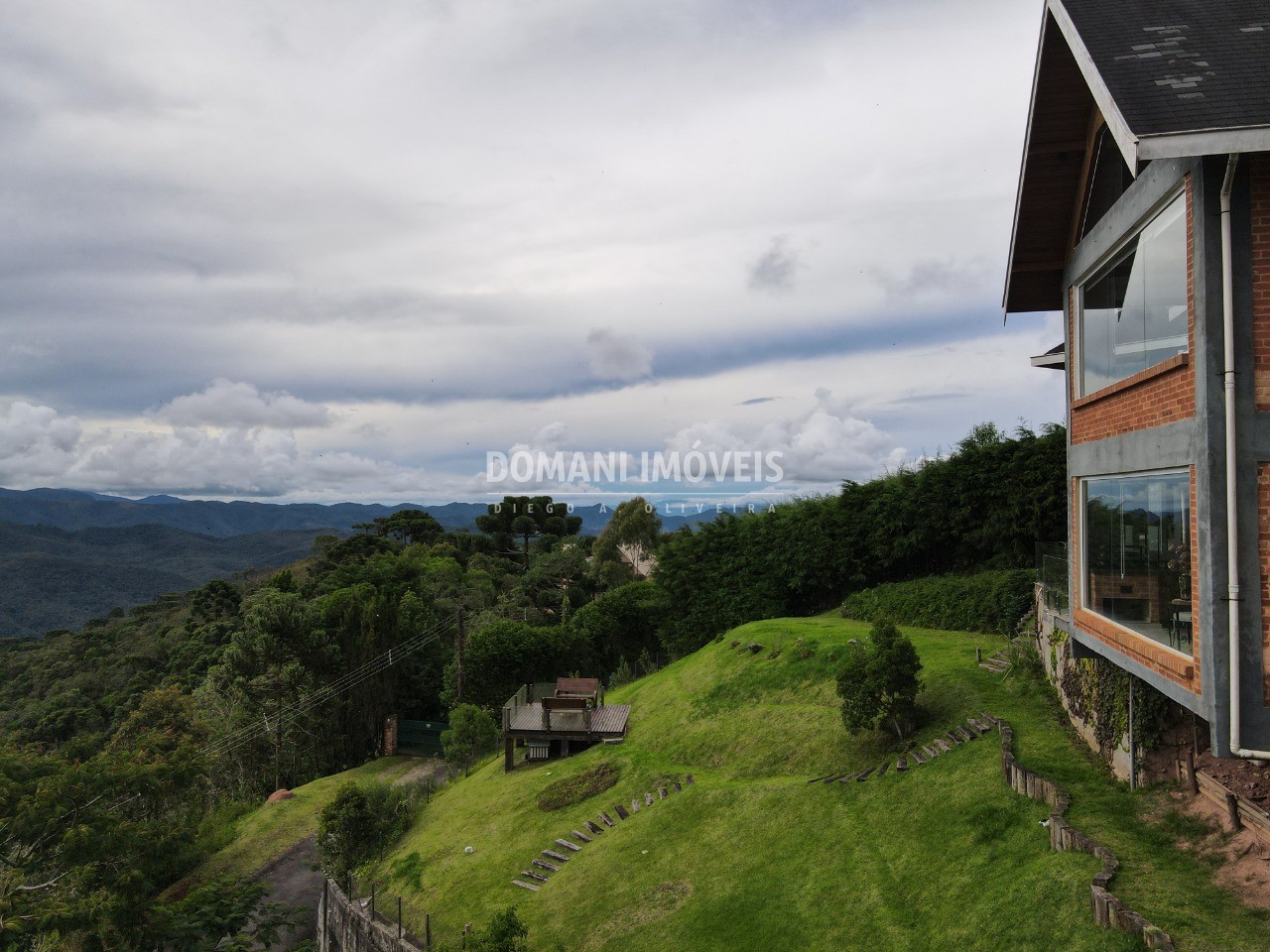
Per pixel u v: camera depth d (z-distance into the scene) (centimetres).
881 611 3284
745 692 2547
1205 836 1025
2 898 1755
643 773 2197
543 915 1656
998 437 3397
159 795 2319
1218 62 851
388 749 4341
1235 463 837
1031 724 1644
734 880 1520
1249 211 838
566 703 2645
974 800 1390
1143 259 1059
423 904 1883
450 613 5922
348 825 2342
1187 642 927
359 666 4444
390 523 10231
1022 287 1488
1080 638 1336
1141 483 1077
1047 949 926
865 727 1850
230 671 4203
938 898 1178
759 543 4069
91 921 1767
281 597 4559
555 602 7081
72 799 2028
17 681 7644
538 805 2219
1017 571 2817
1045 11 1089
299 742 4234
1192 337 897
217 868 2841
